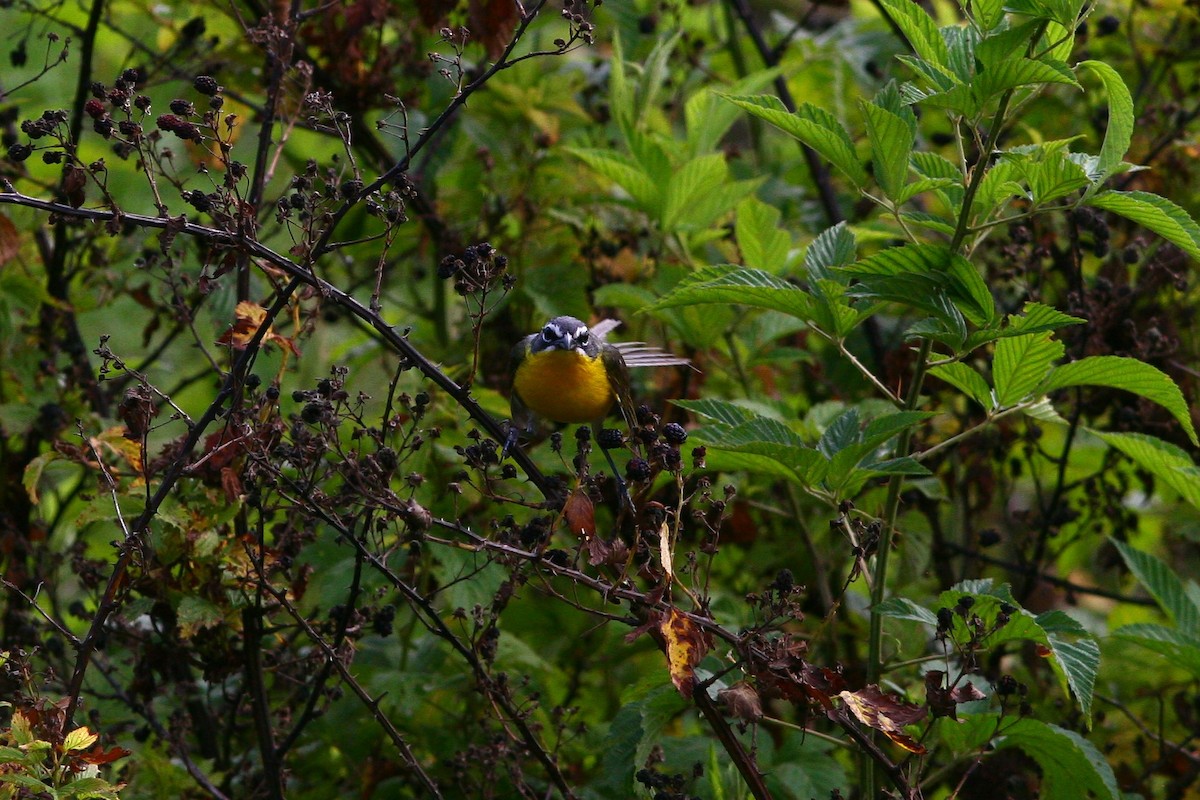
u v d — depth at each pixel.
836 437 7.90
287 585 8.51
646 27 13.99
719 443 7.78
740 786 8.51
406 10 12.59
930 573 12.05
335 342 15.10
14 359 10.54
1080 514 12.01
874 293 7.52
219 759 9.70
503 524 7.38
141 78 11.54
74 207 6.70
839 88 14.29
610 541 6.93
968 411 12.30
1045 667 11.55
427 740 10.25
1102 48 14.09
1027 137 13.76
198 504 8.02
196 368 16.38
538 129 12.88
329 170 8.13
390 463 7.13
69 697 6.72
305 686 8.49
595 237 12.48
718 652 8.45
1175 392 7.57
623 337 12.88
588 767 10.98
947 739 8.06
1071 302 10.31
